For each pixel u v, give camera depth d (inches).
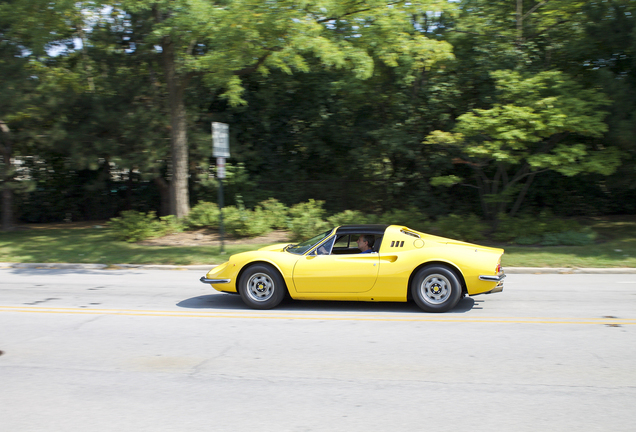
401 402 171.8
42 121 724.7
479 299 343.0
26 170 900.6
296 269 304.7
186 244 621.0
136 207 948.6
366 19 578.6
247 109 829.8
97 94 754.2
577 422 156.3
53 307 327.3
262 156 845.2
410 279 301.3
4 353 229.6
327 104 829.2
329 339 247.4
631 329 263.7
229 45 544.7
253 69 617.0
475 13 717.9
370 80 748.0
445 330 261.9
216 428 154.2
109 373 202.4
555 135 601.3
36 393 182.2
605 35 581.9
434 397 175.8
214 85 690.8
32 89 671.8
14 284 421.7
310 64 784.9
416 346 235.0
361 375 197.8
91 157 707.4
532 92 558.6
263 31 546.3
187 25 546.0
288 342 243.0
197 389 184.9
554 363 210.5
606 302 333.4
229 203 813.9
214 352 229.0
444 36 724.0
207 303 337.7
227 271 317.7
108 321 287.9
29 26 623.2
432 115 714.2
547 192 844.0
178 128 693.9
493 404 169.8
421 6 572.7
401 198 824.9
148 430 153.4
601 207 853.2
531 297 350.3
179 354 226.5
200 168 788.0
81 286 410.0
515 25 700.7
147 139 708.7
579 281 419.8
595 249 542.0
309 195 847.7
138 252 566.6
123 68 788.6
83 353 229.1
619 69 626.5
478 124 549.6
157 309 319.0
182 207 706.8
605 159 562.3
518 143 546.3
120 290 390.6
